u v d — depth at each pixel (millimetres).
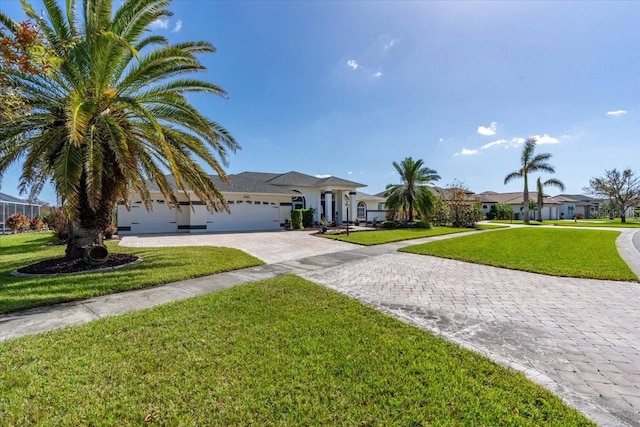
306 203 26672
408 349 3494
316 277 7469
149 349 3479
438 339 3795
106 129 7586
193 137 9234
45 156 7496
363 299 5645
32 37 4457
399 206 26906
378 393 2646
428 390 2684
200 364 3133
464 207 28109
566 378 2936
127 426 2238
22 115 6879
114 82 8492
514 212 52094
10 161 7680
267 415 2357
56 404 2490
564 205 63812
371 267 8719
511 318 4605
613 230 22594
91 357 3293
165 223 20766
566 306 5133
